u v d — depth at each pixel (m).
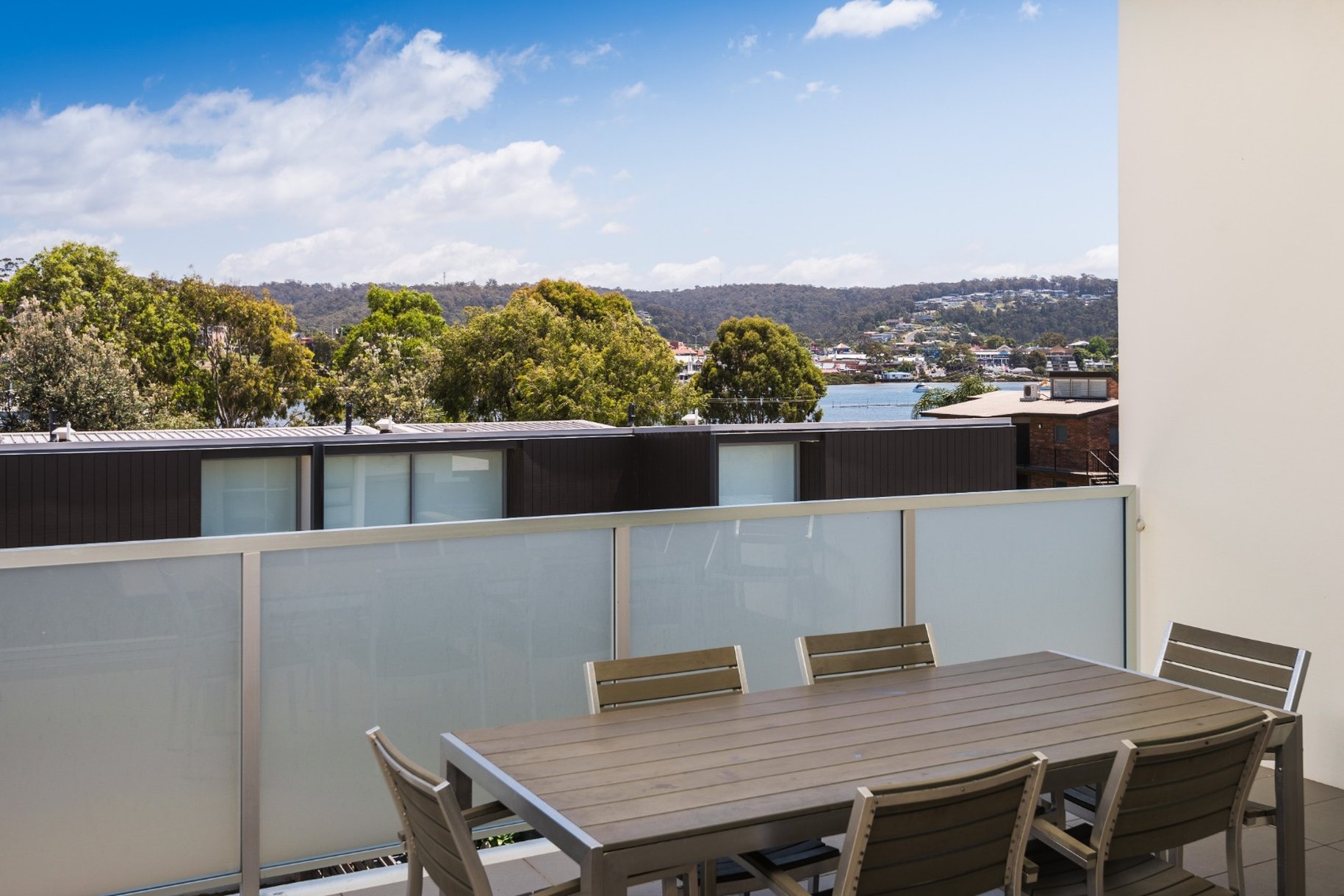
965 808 2.16
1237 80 4.45
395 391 71.31
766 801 2.20
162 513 16.73
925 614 4.41
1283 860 2.87
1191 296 4.68
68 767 3.06
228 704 3.26
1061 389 31.17
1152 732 2.68
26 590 2.99
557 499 19.48
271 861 3.33
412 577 3.49
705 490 18.20
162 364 67.19
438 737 3.55
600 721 2.76
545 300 77.06
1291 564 4.31
